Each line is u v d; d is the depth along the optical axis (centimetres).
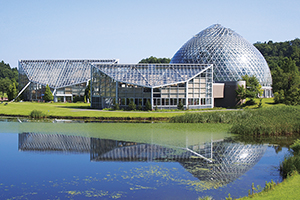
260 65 14650
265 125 6253
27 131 6412
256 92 12244
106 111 9450
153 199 3044
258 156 4631
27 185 3425
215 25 15700
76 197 3095
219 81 13738
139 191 3234
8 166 4103
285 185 3119
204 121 7706
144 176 3681
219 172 3850
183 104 10231
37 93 15125
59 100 14850
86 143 5372
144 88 9944
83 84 15088
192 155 4641
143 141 5509
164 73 10412
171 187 3341
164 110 9669
